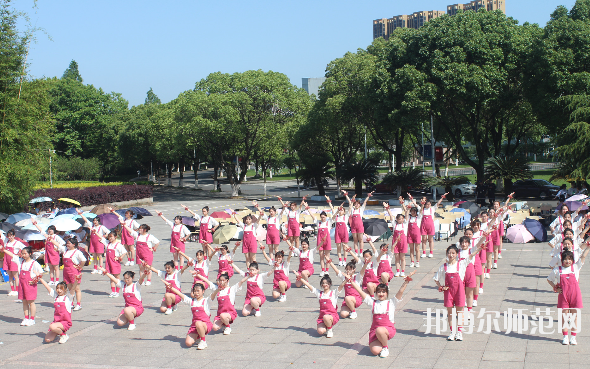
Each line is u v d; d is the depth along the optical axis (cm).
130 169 9494
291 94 5175
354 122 4616
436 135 4562
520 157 3969
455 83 3425
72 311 1237
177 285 1177
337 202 4378
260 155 5338
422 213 1709
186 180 8575
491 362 805
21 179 2312
